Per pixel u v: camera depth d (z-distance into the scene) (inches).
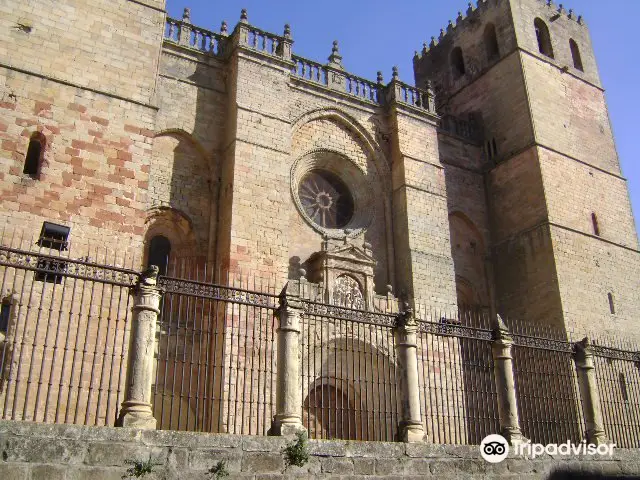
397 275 1254.3
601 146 1646.2
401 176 1307.8
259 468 528.7
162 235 1091.3
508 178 1524.4
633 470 795.4
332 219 1284.4
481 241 1513.3
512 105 1573.6
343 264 1144.2
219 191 1114.7
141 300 569.0
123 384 788.6
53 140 863.1
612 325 1403.8
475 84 1707.7
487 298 1465.3
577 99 1663.4
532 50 1635.1
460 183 1533.0
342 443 585.0
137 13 995.9
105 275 577.0
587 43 1806.1
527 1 1704.0
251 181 1085.1
